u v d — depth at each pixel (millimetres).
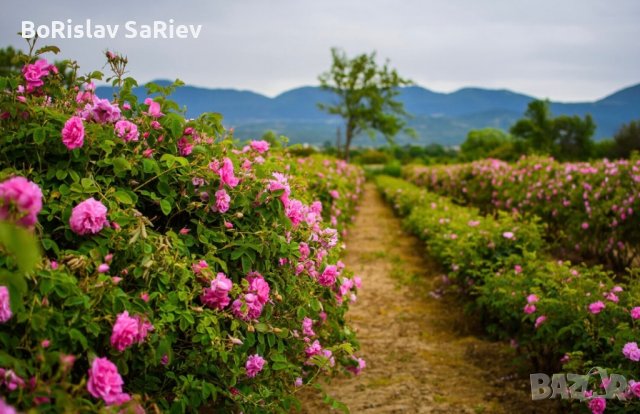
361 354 5438
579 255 9242
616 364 3363
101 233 2184
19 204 1413
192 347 2422
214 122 2992
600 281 4172
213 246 2537
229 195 2779
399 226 15359
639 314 3363
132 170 2490
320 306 3125
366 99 51250
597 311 3633
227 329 2609
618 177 8695
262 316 2812
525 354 4793
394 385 4613
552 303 3982
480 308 6012
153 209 2740
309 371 3467
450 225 8594
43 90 2664
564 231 9695
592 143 54844
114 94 2822
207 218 2719
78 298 1870
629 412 3119
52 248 2180
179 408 2203
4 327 1783
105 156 2451
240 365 2582
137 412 1793
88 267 2037
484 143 74625
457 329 6227
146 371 2260
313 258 3330
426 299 7562
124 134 2586
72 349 1831
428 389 4527
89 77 2754
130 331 1874
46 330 1783
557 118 55781
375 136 51312
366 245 12008
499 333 5480
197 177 2652
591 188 8953
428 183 22531
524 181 11711
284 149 4418
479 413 4039
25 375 1654
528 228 6598
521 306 4793
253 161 3539
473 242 6520
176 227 2740
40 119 2428
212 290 2371
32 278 1804
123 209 2357
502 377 4773
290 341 3115
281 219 2895
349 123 52344
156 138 2730
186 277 2264
